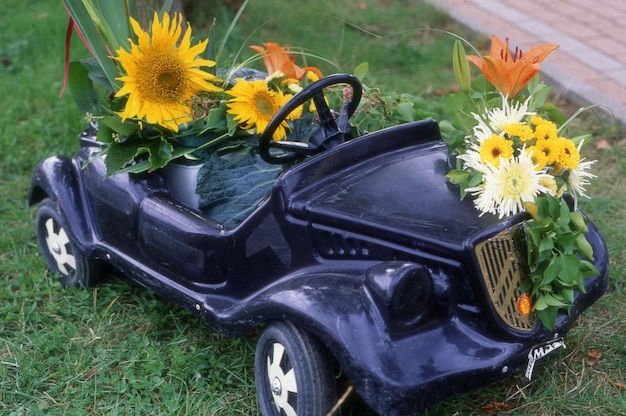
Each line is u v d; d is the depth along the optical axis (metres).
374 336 1.78
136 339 2.30
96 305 2.46
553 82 3.76
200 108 2.21
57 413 2.07
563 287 1.88
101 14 2.31
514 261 1.86
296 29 4.37
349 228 1.93
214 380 2.16
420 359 1.78
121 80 2.14
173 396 2.10
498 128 1.97
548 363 2.16
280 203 1.99
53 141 3.39
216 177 2.18
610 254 2.60
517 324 1.86
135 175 2.25
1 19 4.97
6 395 2.14
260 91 2.17
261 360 1.98
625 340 2.25
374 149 2.07
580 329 2.29
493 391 2.09
